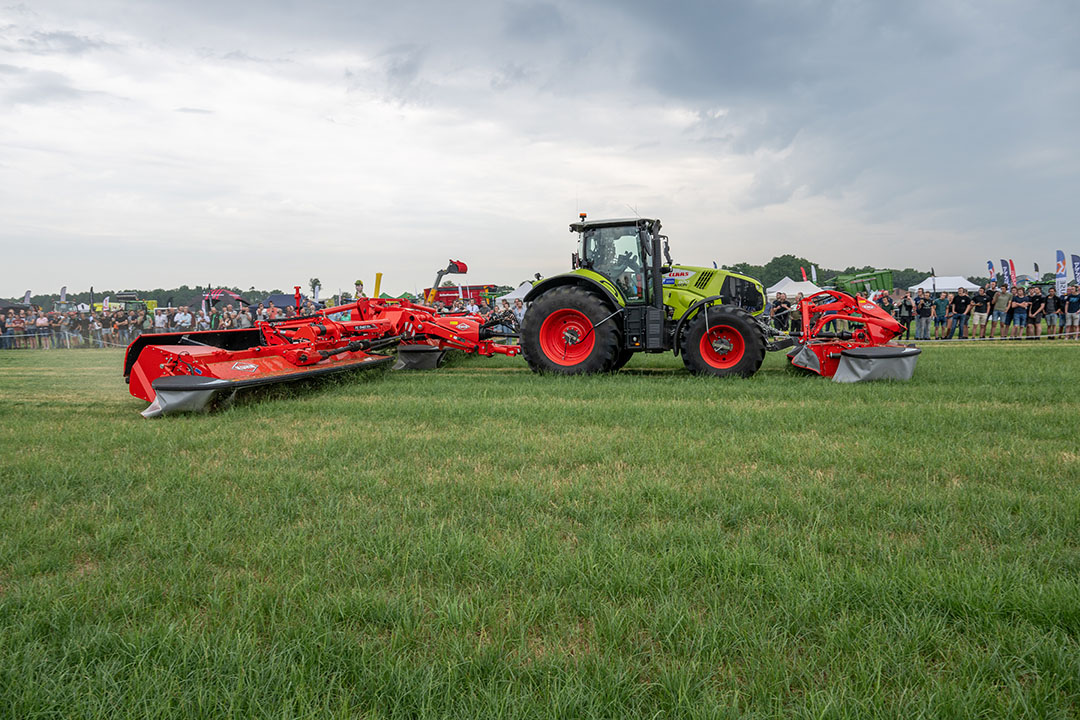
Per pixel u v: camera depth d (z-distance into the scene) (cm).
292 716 188
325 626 232
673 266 1018
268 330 873
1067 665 205
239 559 296
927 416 593
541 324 993
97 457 488
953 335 2067
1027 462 432
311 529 334
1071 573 269
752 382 864
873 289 3400
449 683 199
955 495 366
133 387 743
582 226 998
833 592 249
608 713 189
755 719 185
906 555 288
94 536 334
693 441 509
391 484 410
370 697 198
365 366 963
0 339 2169
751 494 372
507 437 533
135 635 226
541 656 221
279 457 480
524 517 344
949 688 195
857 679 201
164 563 295
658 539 306
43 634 238
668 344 993
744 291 1044
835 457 451
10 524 349
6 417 682
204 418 649
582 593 255
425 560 288
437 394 791
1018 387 789
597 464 453
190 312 2388
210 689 200
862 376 858
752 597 254
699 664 209
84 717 192
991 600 241
